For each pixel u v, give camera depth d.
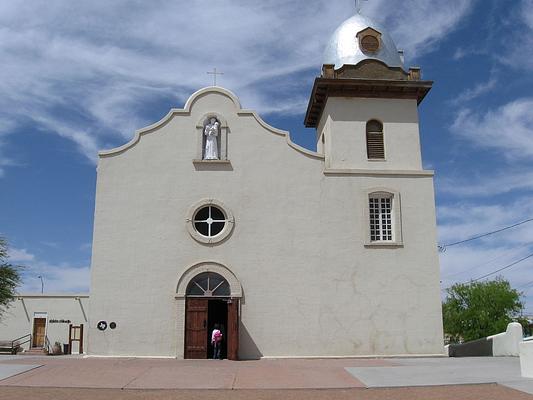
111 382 15.04
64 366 17.69
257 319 23.19
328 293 23.61
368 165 25.36
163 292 23.17
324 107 27.05
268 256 23.75
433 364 19.00
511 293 47.16
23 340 38.88
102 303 22.97
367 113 25.98
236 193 24.22
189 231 23.66
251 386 14.58
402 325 23.58
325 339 23.20
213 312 24.91
